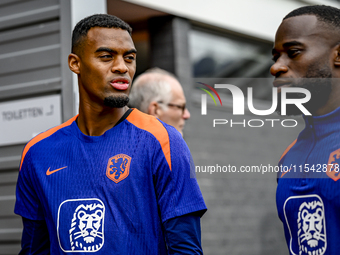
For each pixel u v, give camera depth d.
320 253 1.39
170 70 4.06
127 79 1.49
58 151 1.57
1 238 2.61
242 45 4.70
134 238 1.42
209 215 4.15
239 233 4.27
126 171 1.46
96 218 1.44
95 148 1.52
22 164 1.63
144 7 3.83
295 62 1.44
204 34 4.39
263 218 4.42
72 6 2.49
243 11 4.55
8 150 2.63
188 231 1.44
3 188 2.63
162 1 3.92
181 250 1.42
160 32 4.10
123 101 1.48
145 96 2.44
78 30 1.53
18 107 2.61
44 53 2.56
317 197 1.41
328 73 1.42
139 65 4.33
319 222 1.40
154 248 1.43
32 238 1.62
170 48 4.06
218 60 4.47
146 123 1.54
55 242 1.50
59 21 2.53
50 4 2.57
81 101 1.58
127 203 1.44
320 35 1.42
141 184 1.45
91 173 1.48
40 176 1.55
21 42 2.63
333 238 1.36
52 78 2.53
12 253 2.59
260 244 4.38
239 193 4.29
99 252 1.42
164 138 1.49
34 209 1.61
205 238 4.15
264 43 4.90
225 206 4.21
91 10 2.54
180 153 1.49
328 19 1.43
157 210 1.46
